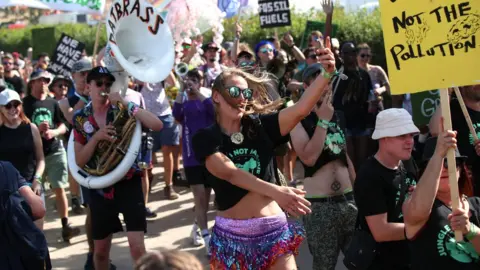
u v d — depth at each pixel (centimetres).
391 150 383
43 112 738
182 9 778
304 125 473
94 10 822
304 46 1042
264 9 1012
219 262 381
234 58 877
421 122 707
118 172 509
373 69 934
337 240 477
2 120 601
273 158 388
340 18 1280
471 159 485
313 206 474
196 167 666
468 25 335
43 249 442
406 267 393
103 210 528
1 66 1002
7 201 430
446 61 342
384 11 355
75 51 1051
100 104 531
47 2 813
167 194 889
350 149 807
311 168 473
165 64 525
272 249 373
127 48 542
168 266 205
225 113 373
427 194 335
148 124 527
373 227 382
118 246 702
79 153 530
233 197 374
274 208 381
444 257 344
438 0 342
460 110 490
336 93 793
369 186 383
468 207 352
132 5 527
